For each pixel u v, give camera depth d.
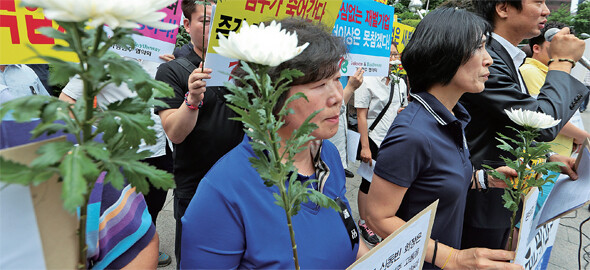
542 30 2.16
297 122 0.83
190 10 1.75
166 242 2.62
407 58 1.25
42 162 0.32
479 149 1.55
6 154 0.35
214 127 1.65
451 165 1.14
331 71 0.79
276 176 0.55
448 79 1.16
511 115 1.00
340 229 0.95
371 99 3.22
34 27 1.24
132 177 0.39
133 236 0.73
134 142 0.39
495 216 1.36
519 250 1.06
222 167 0.84
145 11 0.34
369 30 2.26
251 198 0.80
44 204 0.39
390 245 0.81
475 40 1.09
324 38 0.81
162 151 2.16
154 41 1.94
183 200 1.74
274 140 0.54
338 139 2.97
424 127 1.12
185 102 1.50
